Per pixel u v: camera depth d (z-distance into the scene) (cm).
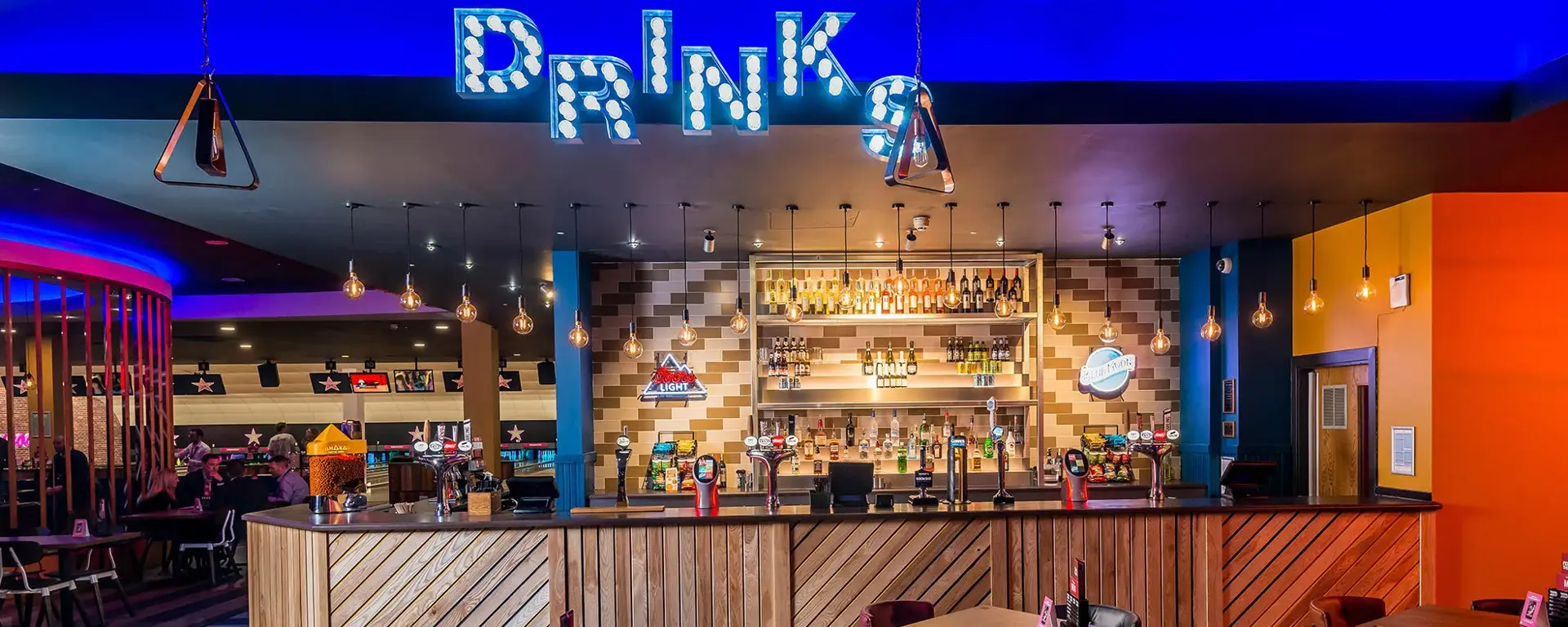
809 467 971
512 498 676
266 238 826
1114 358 982
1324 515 644
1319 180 636
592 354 997
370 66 489
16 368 1288
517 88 460
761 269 975
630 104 473
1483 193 691
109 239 945
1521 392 695
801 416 988
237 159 546
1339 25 511
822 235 844
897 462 971
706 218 756
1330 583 642
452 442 655
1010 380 980
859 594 623
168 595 911
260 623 669
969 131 505
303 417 2566
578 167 578
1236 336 906
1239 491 683
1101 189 657
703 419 998
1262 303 735
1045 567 629
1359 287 786
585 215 735
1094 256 1000
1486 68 509
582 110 470
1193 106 493
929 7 511
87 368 993
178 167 564
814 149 539
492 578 614
